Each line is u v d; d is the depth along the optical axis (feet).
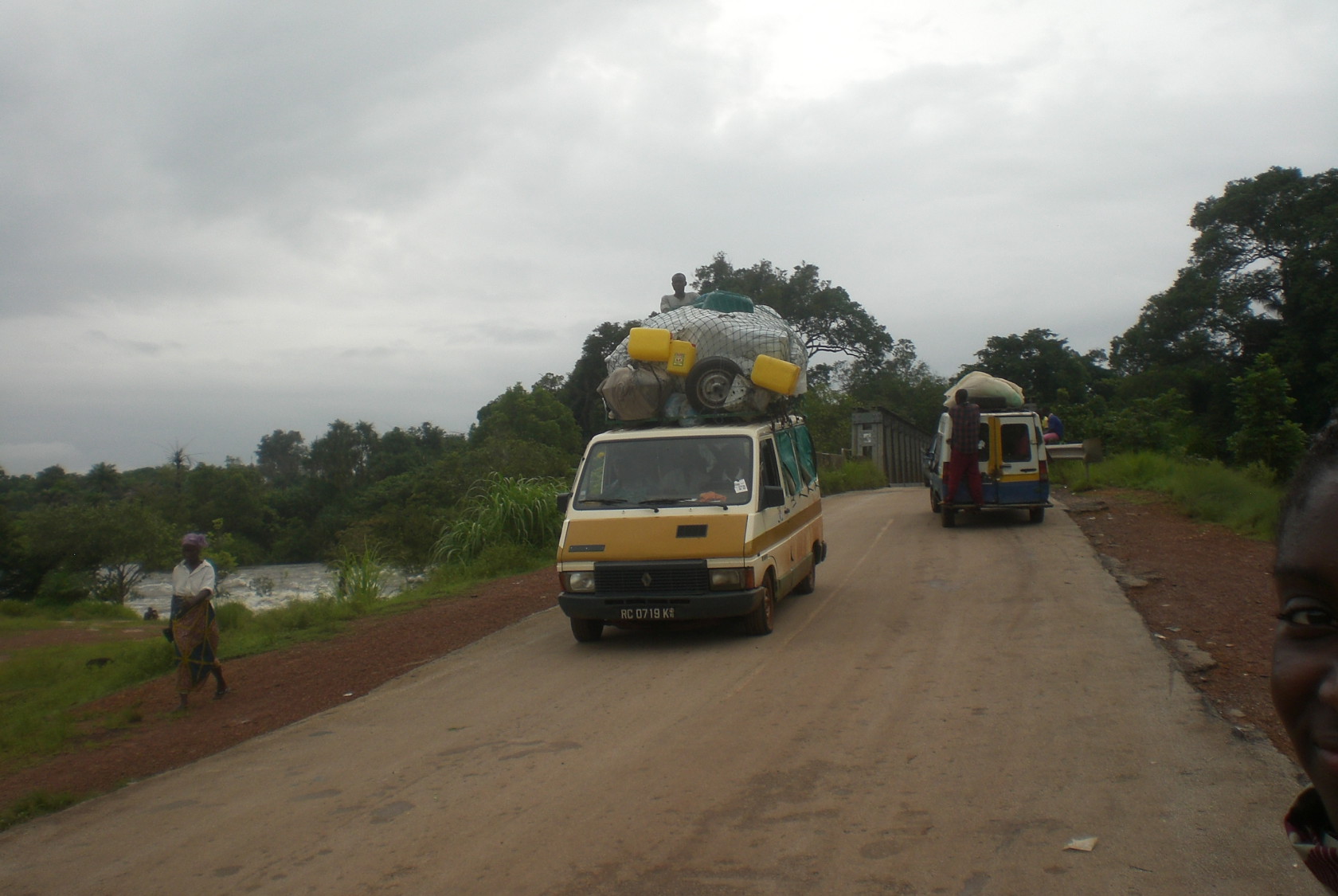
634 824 16.06
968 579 36.55
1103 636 26.25
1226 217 140.87
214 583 29.55
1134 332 154.81
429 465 210.79
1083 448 66.39
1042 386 153.99
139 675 38.40
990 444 51.01
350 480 280.10
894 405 244.42
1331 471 3.90
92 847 17.40
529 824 16.43
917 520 56.85
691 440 31.55
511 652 31.01
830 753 18.83
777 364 32.24
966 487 50.93
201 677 29.35
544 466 94.89
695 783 17.74
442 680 28.09
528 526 59.93
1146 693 20.95
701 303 35.78
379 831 16.67
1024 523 51.34
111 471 298.35
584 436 209.36
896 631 29.14
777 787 17.22
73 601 135.54
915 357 274.57
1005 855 13.84
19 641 72.02
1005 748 18.30
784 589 32.35
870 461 128.47
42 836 18.29
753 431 31.65
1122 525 47.62
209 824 17.95
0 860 17.22
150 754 24.08
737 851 14.66
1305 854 3.88
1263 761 16.55
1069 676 22.74
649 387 33.50
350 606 44.06
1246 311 140.67
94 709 30.83
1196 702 19.99
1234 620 26.66
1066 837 14.30
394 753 21.33
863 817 15.58
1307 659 3.90
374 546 67.67
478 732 22.36
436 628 37.09
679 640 30.45
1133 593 31.53
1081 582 33.88
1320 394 125.29
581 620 30.40
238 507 256.52
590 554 29.45
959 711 20.81
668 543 28.96
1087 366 161.38
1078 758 17.44
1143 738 18.22
